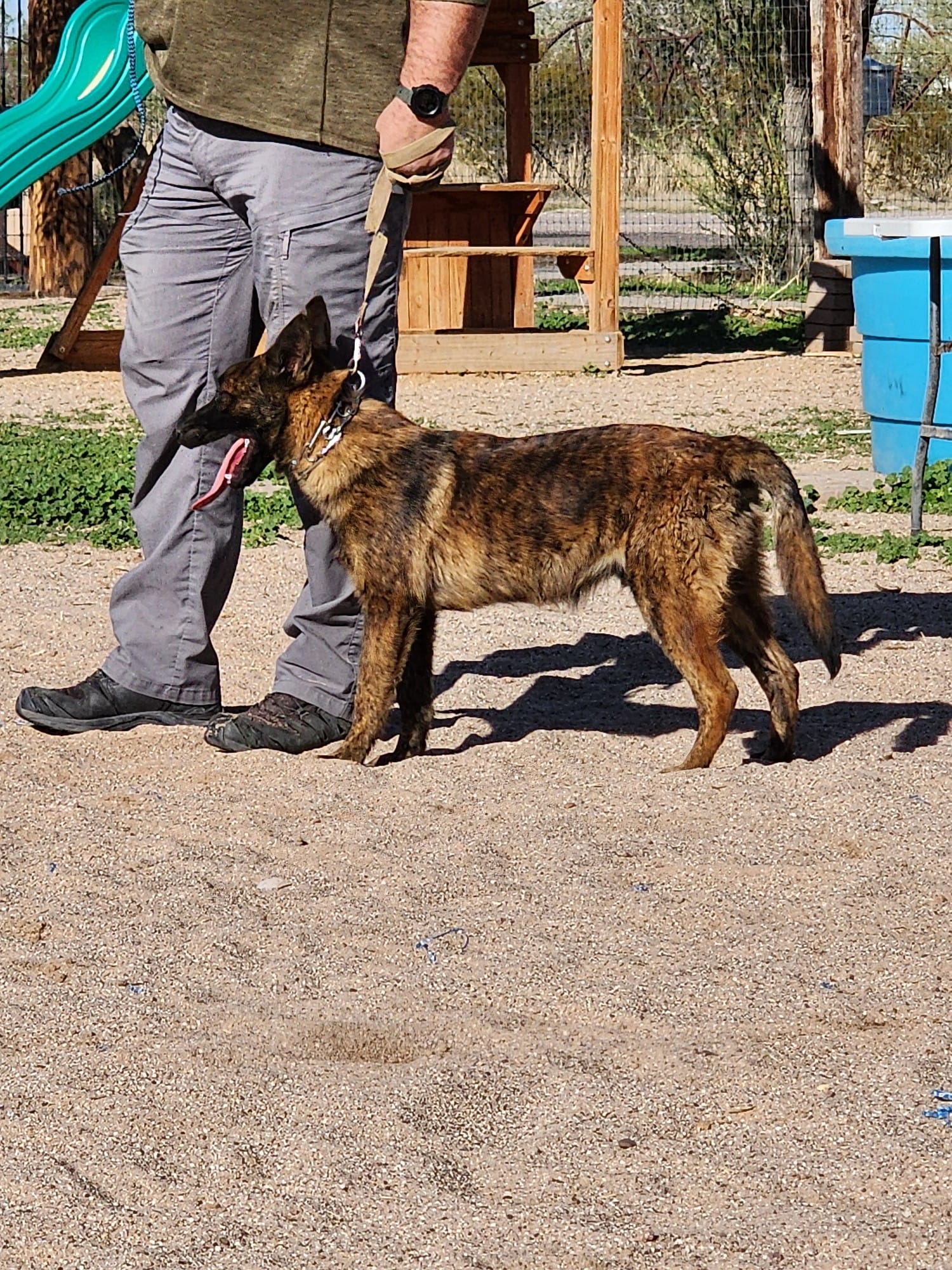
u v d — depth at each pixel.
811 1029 3.91
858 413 15.81
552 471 6.00
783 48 24.64
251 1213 3.19
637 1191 3.23
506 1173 3.31
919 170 28.70
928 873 4.89
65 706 6.44
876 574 9.50
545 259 31.44
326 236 5.98
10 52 27.59
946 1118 3.47
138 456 6.45
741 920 4.59
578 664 7.75
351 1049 3.92
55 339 19.42
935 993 4.10
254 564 9.87
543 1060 3.79
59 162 16.80
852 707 6.88
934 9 27.80
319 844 5.25
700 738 5.98
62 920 4.66
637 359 20.11
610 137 18.62
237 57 5.87
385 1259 3.03
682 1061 3.77
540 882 4.89
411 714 6.34
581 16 32.38
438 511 6.03
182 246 6.23
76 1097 3.65
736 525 5.91
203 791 5.77
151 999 4.17
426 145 5.85
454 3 5.69
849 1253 3.02
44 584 9.30
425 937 4.51
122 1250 3.07
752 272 26.92
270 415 6.04
